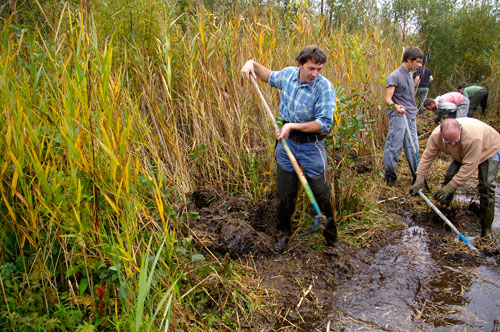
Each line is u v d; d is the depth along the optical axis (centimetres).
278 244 347
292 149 308
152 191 279
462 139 352
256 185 413
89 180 231
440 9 1152
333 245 356
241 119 424
